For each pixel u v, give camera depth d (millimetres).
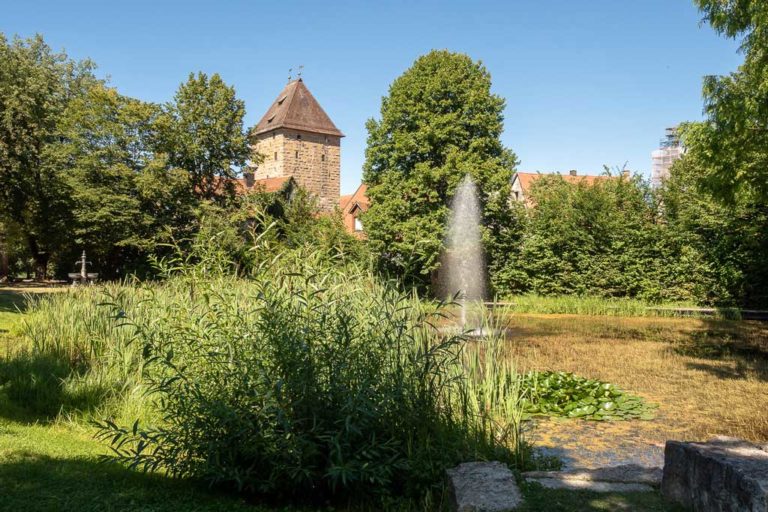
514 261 30516
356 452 4809
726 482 3861
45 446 5598
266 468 4887
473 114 30141
